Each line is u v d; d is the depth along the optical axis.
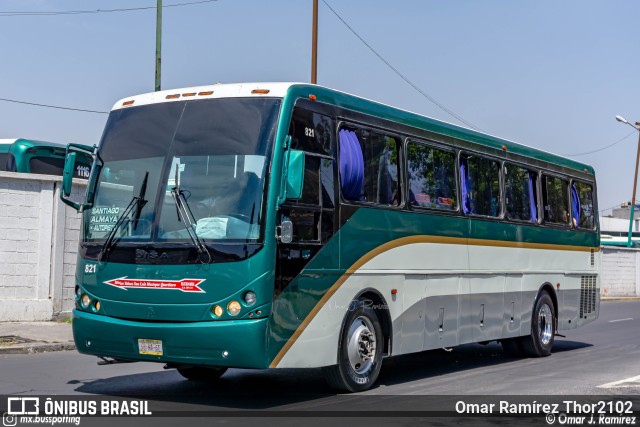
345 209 9.67
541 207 14.88
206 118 8.99
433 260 11.41
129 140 9.34
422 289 11.16
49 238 16.58
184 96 9.24
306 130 9.15
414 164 11.21
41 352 13.69
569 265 15.77
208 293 8.38
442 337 11.62
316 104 9.38
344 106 9.89
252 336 8.25
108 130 9.59
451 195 12.05
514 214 13.90
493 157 13.38
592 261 16.83
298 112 9.05
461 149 12.45
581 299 16.28
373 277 10.12
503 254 13.37
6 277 16.16
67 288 16.88
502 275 13.35
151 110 9.38
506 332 13.45
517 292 13.81
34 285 16.47
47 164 20.42
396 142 10.90
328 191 9.43
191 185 8.73
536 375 11.98
